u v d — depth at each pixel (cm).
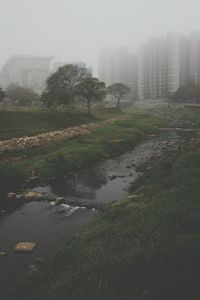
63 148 4456
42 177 3203
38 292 1255
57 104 8606
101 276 1259
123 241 1539
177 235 1504
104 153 4462
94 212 2298
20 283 1368
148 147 5231
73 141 5031
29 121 6981
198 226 1606
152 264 1295
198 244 1394
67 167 3569
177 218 1678
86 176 3347
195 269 1259
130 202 2177
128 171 3538
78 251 1541
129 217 1858
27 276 1423
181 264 1280
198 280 1208
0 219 2208
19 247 1744
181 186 2194
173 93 18575
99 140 5256
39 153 4219
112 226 1764
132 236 1588
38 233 1956
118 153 4678
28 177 3181
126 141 5453
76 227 2025
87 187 2936
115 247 1489
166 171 2780
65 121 7662
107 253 1435
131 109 15350
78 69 10012
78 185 3009
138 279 1227
